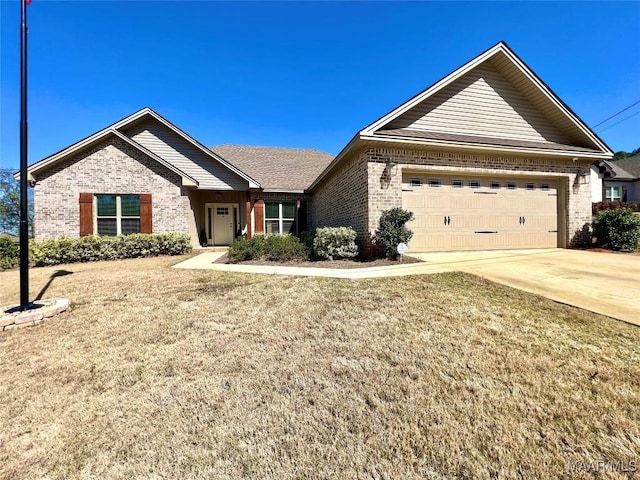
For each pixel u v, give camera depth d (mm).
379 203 8195
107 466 1700
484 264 6844
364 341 3123
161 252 11141
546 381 2379
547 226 9820
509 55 9133
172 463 1696
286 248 8750
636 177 24453
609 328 3281
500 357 2738
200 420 2043
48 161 10922
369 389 2320
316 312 4008
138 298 5004
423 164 8539
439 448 1741
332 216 11953
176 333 3531
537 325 3398
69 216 11312
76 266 8828
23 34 4309
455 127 9188
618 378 2398
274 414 2074
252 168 16812
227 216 15688
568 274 5773
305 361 2775
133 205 11891
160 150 13555
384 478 1554
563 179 9828
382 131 8328
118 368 2795
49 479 1630
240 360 2842
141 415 2125
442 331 3295
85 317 4184
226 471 1627
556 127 10031
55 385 2555
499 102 9570
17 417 2154
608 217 9445
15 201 22406
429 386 2336
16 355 3131
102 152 11609
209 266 8109
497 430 1876
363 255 8500
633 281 5246
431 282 5207
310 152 20047
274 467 1645
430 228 8836
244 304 4477
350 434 1867
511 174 9273
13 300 4988
